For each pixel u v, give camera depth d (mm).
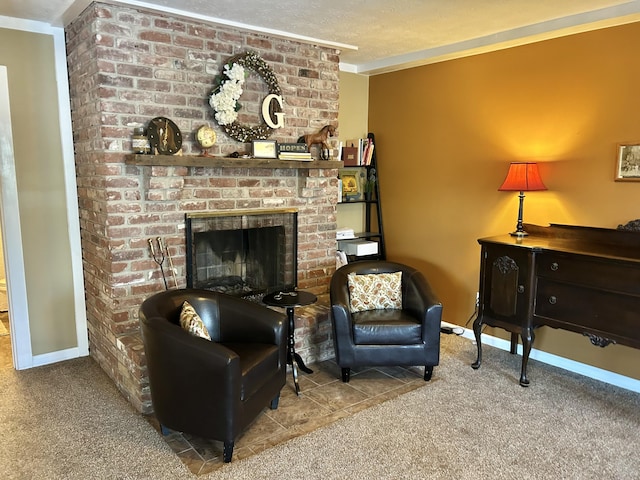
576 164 3381
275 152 3555
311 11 3037
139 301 3154
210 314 2893
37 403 2949
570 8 3004
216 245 3555
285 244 3867
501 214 3867
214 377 2273
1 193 3270
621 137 3133
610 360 3297
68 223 3559
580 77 3307
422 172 4457
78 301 3650
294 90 3756
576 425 2729
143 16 2969
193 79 3223
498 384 3260
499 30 3504
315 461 2367
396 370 3486
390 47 3969
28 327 3459
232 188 3488
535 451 2471
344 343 3186
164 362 2375
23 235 3383
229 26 3279
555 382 3301
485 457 2414
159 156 2934
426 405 2955
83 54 3066
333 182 4109
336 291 3303
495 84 3816
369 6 2953
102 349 3400
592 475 2277
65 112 3455
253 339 2842
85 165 3289
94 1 2777
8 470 2293
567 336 3518
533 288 3152
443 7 2979
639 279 2670
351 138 4797
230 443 2330
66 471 2287
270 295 3348
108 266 3072
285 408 2904
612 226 3227
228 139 3436
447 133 4207
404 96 4531
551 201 3545
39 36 3305
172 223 3232
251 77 3516
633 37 3029
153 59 3035
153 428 2676
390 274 3598
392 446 2502
